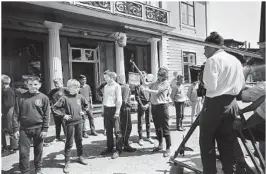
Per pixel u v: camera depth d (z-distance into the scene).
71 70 11.02
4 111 4.65
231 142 2.21
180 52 14.28
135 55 14.10
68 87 3.76
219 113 2.10
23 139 3.16
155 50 12.41
